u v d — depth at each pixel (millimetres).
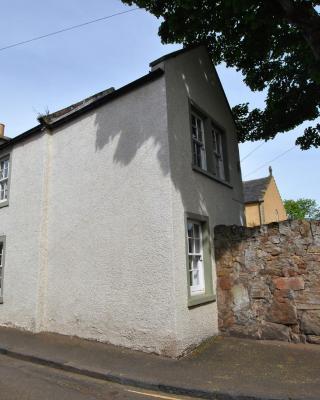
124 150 7645
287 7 6773
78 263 8086
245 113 11023
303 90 9633
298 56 9289
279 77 9852
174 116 7324
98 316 7445
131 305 6906
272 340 7086
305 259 7035
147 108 7398
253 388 4684
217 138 10070
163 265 6562
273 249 7395
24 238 9375
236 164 10633
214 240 8164
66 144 9078
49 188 9242
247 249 7695
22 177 9961
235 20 7977
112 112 8062
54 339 7711
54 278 8562
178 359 6070
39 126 9602
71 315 7988
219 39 9195
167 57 7406
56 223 8820
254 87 10070
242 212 10422
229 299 7707
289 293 7086
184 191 7215
